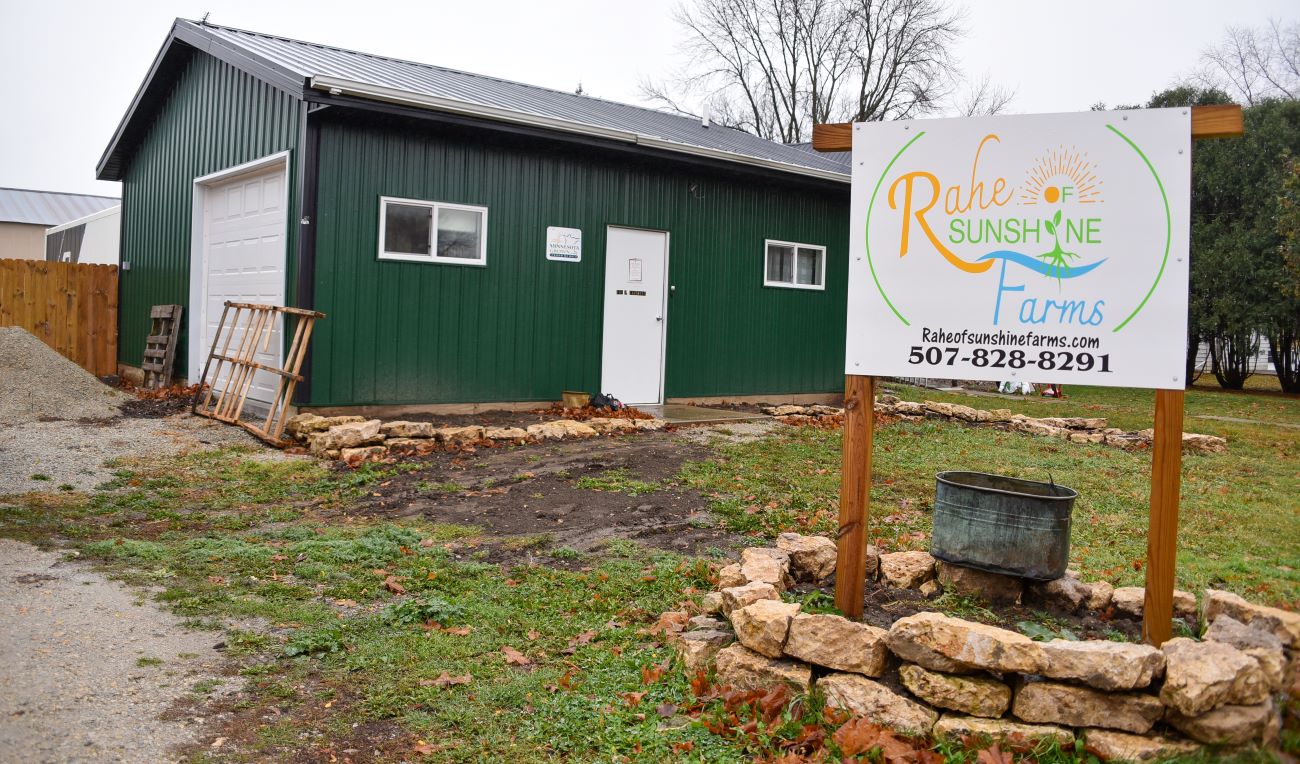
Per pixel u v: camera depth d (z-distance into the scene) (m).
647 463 8.81
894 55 34.81
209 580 5.27
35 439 9.13
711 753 3.40
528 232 11.64
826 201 15.02
